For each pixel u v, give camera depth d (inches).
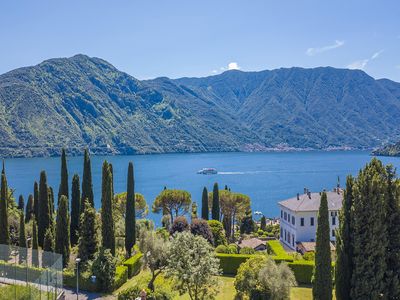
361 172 1614.2
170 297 1777.8
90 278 1973.4
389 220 1568.7
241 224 4138.8
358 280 1542.8
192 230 2723.9
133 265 2228.1
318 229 1633.9
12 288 1473.9
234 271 2282.2
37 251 1736.0
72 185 2753.4
